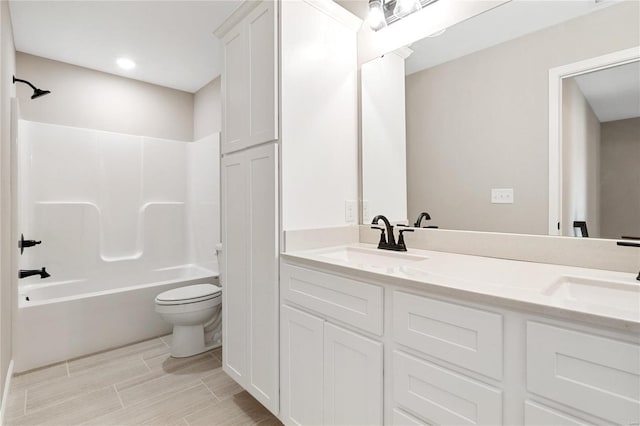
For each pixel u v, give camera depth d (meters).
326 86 1.70
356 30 1.87
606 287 0.94
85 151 2.91
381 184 1.78
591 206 1.12
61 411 1.68
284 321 1.47
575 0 1.16
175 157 3.47
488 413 0.81
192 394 1.85
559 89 1.19
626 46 1.06
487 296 0.80
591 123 1.12
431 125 1.57
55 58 2.80
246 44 1.67
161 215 3.33
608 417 0.65
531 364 0.75
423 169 1.60
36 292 2.52
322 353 1.28
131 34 2.45
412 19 1.62
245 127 1.68
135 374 2.06
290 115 1.53
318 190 1.66
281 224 1.51
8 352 1.84
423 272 1.07
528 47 1.27
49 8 2.10
